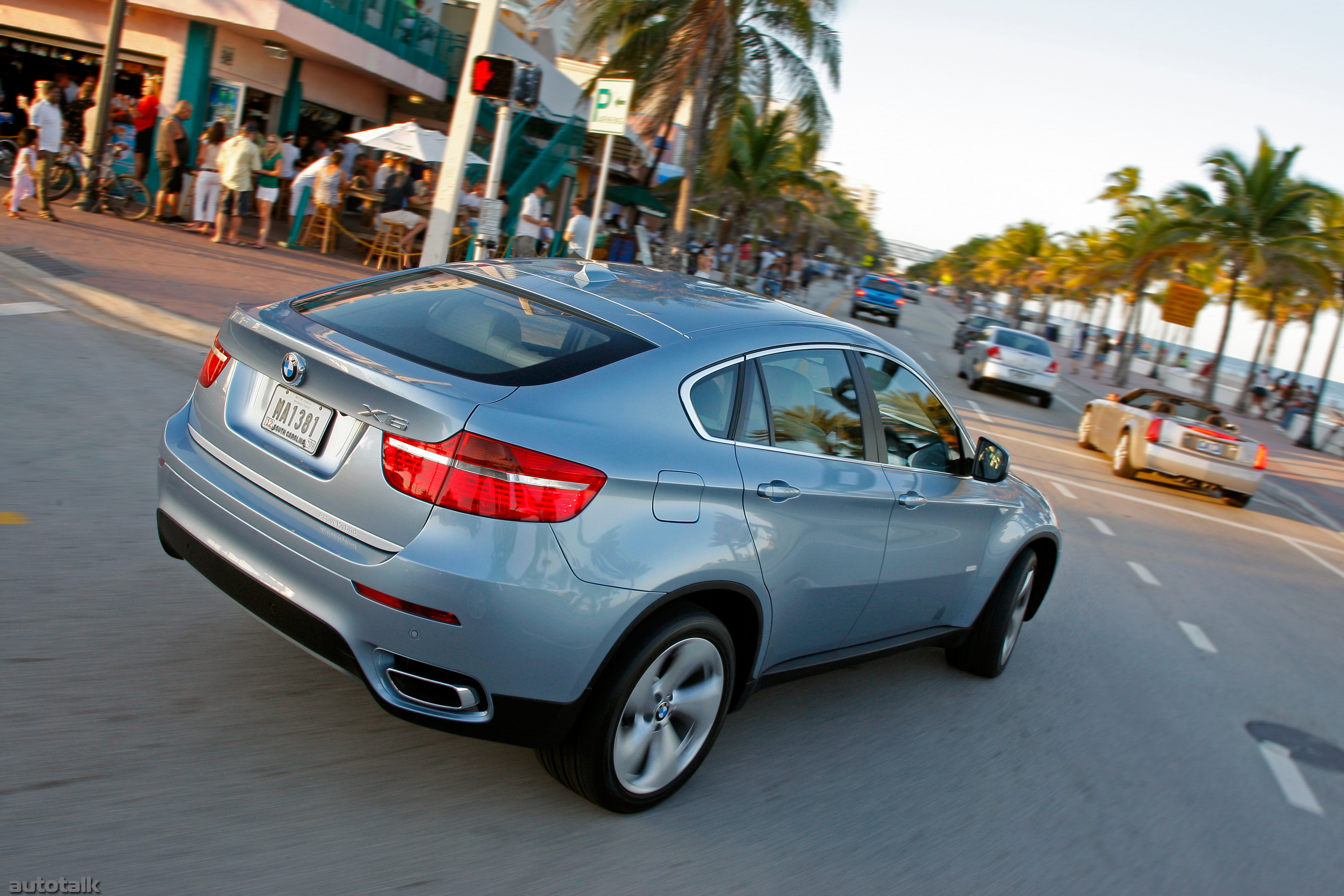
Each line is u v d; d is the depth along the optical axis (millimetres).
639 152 29125
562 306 3463
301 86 20734
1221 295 60281
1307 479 22562
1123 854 3891
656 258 24969
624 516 2945
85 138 16266
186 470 3254
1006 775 4383
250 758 3262
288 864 2795
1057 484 13258
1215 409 15766
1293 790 4910
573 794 3469
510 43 26266
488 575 2740
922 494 4254
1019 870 3615
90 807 2852
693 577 3152
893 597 4301
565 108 28234
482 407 2801
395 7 21594
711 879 3162
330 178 16828
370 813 3117
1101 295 69438
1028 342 24359
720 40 23422
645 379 3164
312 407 3043
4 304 8883
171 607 4195
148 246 13016
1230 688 6328
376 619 2805
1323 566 11914
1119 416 16156
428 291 3611
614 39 25141
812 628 3896
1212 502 15391
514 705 2904
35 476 5363
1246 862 4055
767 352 3623
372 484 2848
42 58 19188
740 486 3303
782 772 3975
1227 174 37531
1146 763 4840
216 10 17484
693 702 3408
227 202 15117
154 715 3385
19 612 3885
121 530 4898
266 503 3041
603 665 3027
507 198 20656
